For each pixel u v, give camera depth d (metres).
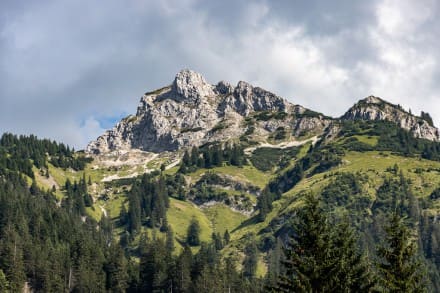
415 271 59.62
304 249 62.00
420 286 58.44
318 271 59.19
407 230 61.09
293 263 61.28
